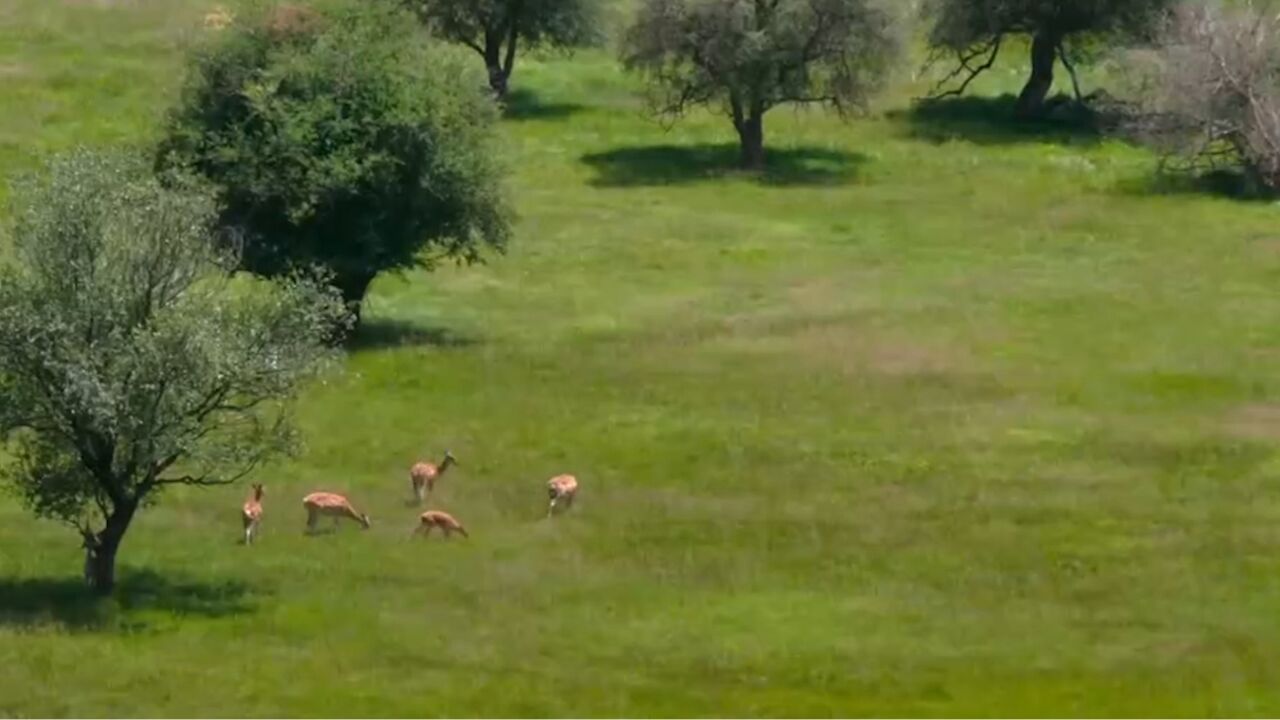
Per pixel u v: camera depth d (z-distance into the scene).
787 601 72.19
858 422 98.81
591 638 67.38
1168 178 168.00
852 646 66.69
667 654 65.62
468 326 122.44
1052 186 166.62
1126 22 185.88
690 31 171.88
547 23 187.88
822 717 58.94
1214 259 140.50
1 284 68.69
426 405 102.44
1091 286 132.25
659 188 164.00
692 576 75.44
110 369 68.81
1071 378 107.25
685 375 108.62
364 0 130.00
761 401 102.94
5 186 147.12
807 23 170.75
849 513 84.00
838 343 116.25
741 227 151.88
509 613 70.44
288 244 118.12
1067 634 68.19
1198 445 94.00
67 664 63.47
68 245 69.38
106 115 168.38
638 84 195.88
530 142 176.75
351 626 68.56
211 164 116.00
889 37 173.88
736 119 173.50
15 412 69.19
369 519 83.38
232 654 65.12
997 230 151.12
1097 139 183.75
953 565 76.75
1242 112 166.50
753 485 88.62
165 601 71.44
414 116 117.38
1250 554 77.94
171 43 187.00
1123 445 94.25
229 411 72.44
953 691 61.72
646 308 127.69
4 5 198.00
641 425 98.56
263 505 85.44
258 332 71.19
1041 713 59.34
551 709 59.53
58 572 75.44
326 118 117.00
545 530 81.75
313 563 76.75
